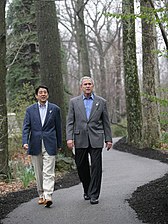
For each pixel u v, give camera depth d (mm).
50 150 6453
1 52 9391
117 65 38375
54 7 12062
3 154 9492
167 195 6242
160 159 13133
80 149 6430
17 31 22109
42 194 6711
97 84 49562
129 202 6230
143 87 16375
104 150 18266
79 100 6504
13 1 22281
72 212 5938
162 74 33219
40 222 5543
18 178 9938
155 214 5359
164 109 5953
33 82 22438
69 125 6480
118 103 38719
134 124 17375
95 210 5941
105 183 8477
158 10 5152
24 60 22328
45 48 12008
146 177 8977
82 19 26250
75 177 9961
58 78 12070
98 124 6434
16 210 6344
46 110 6578
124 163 12602
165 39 5516
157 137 16453
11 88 22859
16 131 14852
